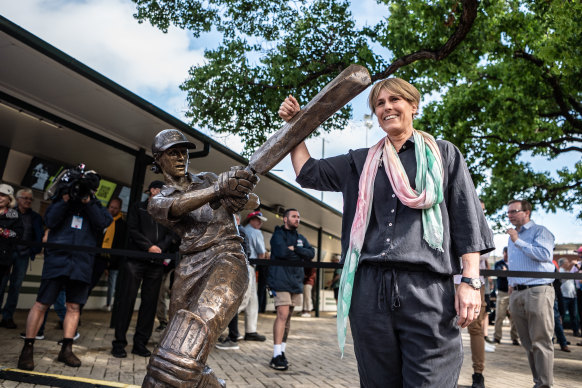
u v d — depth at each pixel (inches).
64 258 191.9
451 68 394.0
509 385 210.4
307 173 84.7
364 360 74.5
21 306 413.7
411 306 70.1
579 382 226.2
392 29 373.7
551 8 370.0
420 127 553.3
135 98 290.0
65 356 196.2
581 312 429.4
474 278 71.2
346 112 363.6
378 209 75.7
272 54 343.0
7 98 288.2
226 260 99.4
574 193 705.0
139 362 215.3
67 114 320.2
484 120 511.5
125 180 498.0
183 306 101.0
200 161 433.1
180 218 102.0
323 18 344.5
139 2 323.0
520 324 188.9
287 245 231.8
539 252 181.5
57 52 240.7
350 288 73.8
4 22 215.5
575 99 531.5
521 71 479.2
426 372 68.4
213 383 99.3
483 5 373.7
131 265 231.1
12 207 251.1
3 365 185.9
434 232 70.9
